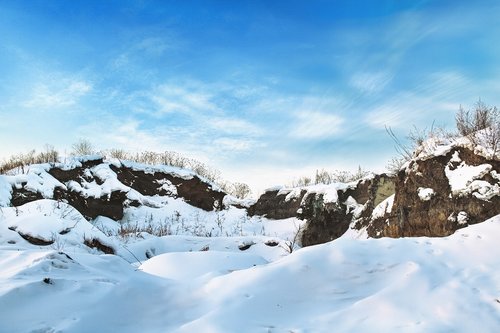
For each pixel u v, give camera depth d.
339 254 6.06
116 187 22.72
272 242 16.70
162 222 22.91
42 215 11.77
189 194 26.58
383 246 6.47
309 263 5.81
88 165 24.00
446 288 5.21
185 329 4.29
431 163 12.84
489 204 10.80
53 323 4.22
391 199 15.33
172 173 26.89
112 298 4.84
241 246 16.08
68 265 5.74
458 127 13.16
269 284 5.30
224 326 4.29
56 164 22.05
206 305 4.91
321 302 5.05
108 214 22.17
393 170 16.28
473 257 6.27
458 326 4.38
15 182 18.59
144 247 14.38
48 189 19.70
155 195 26.08
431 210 12.34
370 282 5.50
